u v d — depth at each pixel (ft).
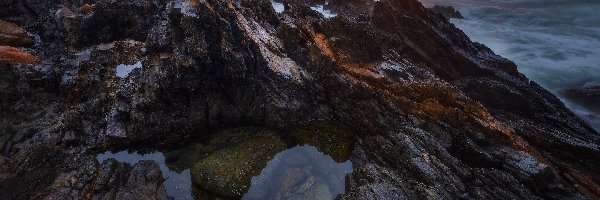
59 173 47.21
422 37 78.79
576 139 61.82
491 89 69.97
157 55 58.49
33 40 75.66
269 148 53.67
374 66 66.54
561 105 75.56
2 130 51.49
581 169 57.16
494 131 53.93
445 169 46.65
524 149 53.62
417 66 75.51
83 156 49.65
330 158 53.72
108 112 55.21
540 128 63.98
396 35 80.89
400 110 56.34
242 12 66.44
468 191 44.98
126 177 47.11
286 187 49.42
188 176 49.57
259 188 48.78
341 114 58.49
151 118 52.39
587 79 101.24
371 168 47.85
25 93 57.21
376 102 57.06
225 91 55.36
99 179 45.68
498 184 46.78
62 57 68.59
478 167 51.67
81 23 76.18
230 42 55.26
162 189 46.73
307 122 58.23
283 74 58.08
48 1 87.10
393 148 50.47
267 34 64.80
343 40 67.77
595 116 82.53
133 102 52.85
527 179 48.24
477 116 57.47
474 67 76.07
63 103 58.65
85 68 64.44
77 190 44.75
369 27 74.59
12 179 46.24
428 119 55.21
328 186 49.52
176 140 53.83
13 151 49.34
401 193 42.96
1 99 54.90
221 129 57.06
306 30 66.28
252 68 56.65
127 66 67.21
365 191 42.98
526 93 71.05
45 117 55.16
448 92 58.95
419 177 46.39
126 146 52.47
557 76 103.81
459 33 89.81
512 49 123.65
